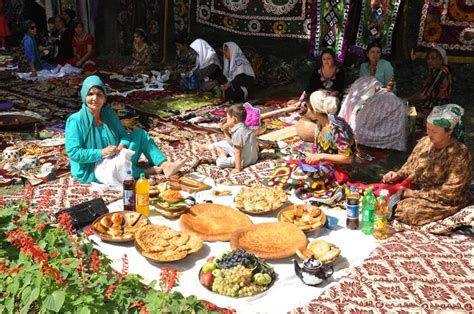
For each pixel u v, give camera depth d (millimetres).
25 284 3473
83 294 3455
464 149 5020
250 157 6426
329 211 5367
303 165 5699
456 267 4410
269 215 5285
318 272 4191
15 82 10750
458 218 4879
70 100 9492
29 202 4883
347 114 7684
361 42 10305
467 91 10047
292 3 10734
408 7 10633
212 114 8789
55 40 12312
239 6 11172
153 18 12164
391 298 4020
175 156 6789
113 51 13352
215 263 4242
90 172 5961
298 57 11688
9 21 15195
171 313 3271
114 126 6109
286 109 8766
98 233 4723
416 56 10578
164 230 4742
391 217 5141
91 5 13062
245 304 3986
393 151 7316
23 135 7633
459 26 10156
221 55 11828
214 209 5199
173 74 10781
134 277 3734
